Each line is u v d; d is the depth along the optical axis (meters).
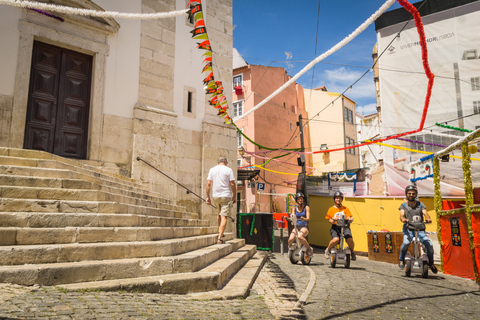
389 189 14.73
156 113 10.50
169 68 11.13
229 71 12.80
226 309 3.43
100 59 9.63
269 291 4.79
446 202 8.59
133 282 3.51
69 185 5.18
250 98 27.41
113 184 7.07
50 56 9.05
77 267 3.45
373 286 5.37
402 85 14.92
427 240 6.53
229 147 12.39
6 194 4.42
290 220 8.70
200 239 6.21
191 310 3.17
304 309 3.79
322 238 14.14
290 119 30.58
